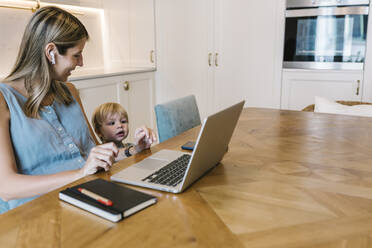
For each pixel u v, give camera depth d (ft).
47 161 3.92
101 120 6.25
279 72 10.53
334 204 2.65
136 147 4.11
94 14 12.04
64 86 4.57
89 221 2.32
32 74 3.87
